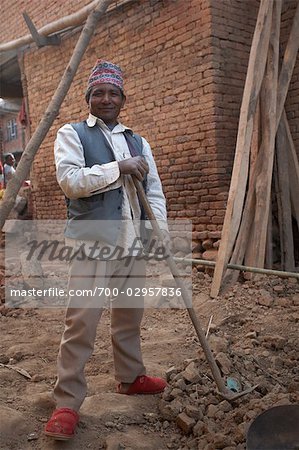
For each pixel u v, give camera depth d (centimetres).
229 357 339
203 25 619
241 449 233
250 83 545
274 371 335
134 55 714
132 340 292
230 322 443
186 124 650
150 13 684
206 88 622
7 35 1005
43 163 927
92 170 248
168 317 472
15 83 1243
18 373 342
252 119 544
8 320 486
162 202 288
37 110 944
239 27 636
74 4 820
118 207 260
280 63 639
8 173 1184
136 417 276
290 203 601
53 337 423
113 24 742
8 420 259
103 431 261
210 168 626
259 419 231
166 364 352
